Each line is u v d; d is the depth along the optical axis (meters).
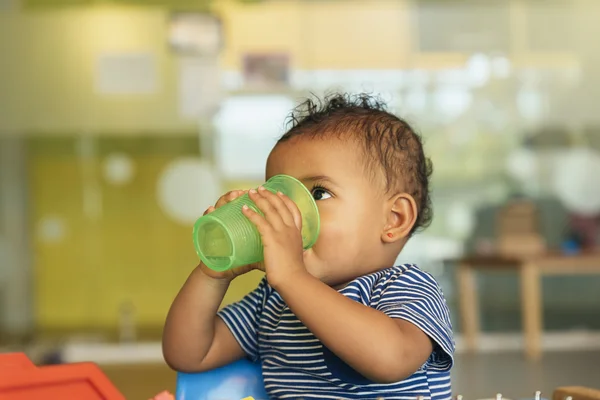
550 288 5.12
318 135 0.91
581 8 5.48
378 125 0.94
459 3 5.47
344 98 1.13
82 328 5.55
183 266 5.59
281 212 0.76
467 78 5.46
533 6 5.48
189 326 0.90
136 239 5.59
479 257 4.81
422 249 5.25
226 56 5.45
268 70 5.43
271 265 0.75
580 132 5.46
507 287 5.07
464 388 3.12
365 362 0.76
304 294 0.75
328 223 0.88
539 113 5.46
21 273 5.56
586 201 5.38
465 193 5.37
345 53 5.46
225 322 0.95
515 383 3.24
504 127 5.45
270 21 5.45
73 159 5.55
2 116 5.44
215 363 0.93
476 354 4.34
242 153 5.48
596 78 5.46
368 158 0.91
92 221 5.58
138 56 5.45
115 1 5.44
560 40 5.48
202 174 5.52
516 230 4.77
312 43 5.45
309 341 0.89
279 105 5.46
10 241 5.55
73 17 5.43
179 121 5.48
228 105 5.47
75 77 5.45
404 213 0.93
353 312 0.76
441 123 5.44
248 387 0.93
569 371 3.57
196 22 5.44
